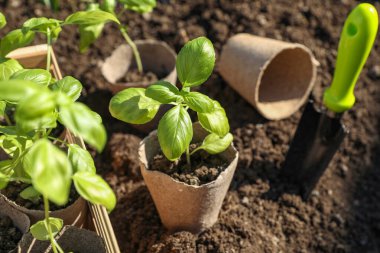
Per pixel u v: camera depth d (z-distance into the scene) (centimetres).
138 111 57
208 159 64
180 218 65
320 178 77
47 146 45
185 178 62
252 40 78
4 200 59
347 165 79
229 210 70
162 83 57
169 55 80
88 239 57
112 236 56
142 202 72
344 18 92
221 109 58
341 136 69
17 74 55
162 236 67
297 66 80
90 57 87
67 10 92
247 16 90
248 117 80
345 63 63
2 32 88
